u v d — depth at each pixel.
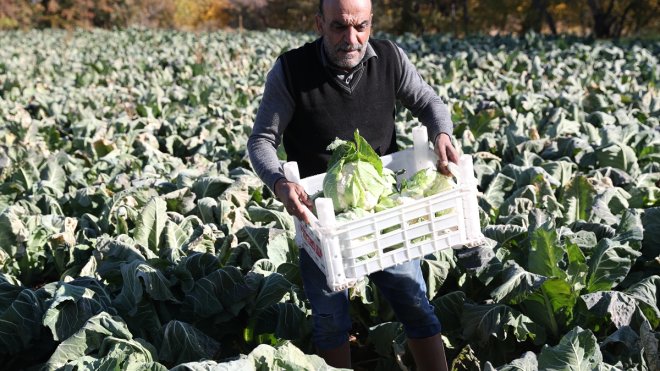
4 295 4.85
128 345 4.14
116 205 6.35
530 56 20.55
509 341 4.52
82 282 4.91
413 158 3.85
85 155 8.96
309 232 3.54
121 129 11.12
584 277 4.64
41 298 4.79
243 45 29.11
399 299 3.78
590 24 42.69
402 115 10.83
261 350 3.38
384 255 3.27
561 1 41.47
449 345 4.62
